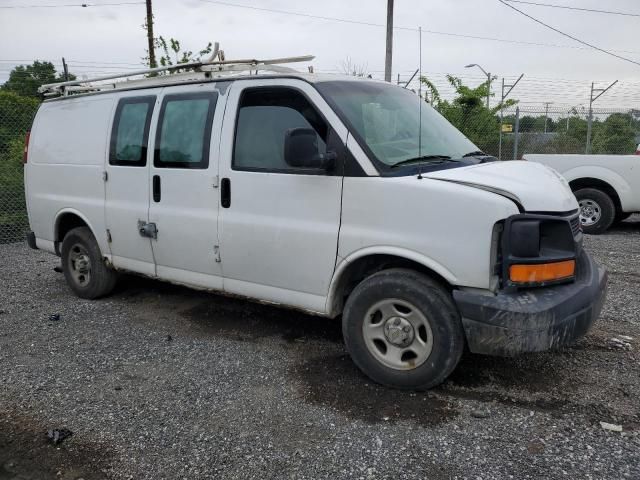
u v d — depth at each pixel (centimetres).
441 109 1577
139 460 303
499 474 283
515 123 1490
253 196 418
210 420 341
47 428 337
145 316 535
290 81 405
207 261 457
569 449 303
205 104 452
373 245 364
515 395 363
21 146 1012
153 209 488
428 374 355
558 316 325
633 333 469
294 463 296
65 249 596
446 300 347
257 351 444
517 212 327
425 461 296
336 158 376
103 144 532
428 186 344
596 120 1543
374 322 377
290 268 407
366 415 342
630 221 1098
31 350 456
